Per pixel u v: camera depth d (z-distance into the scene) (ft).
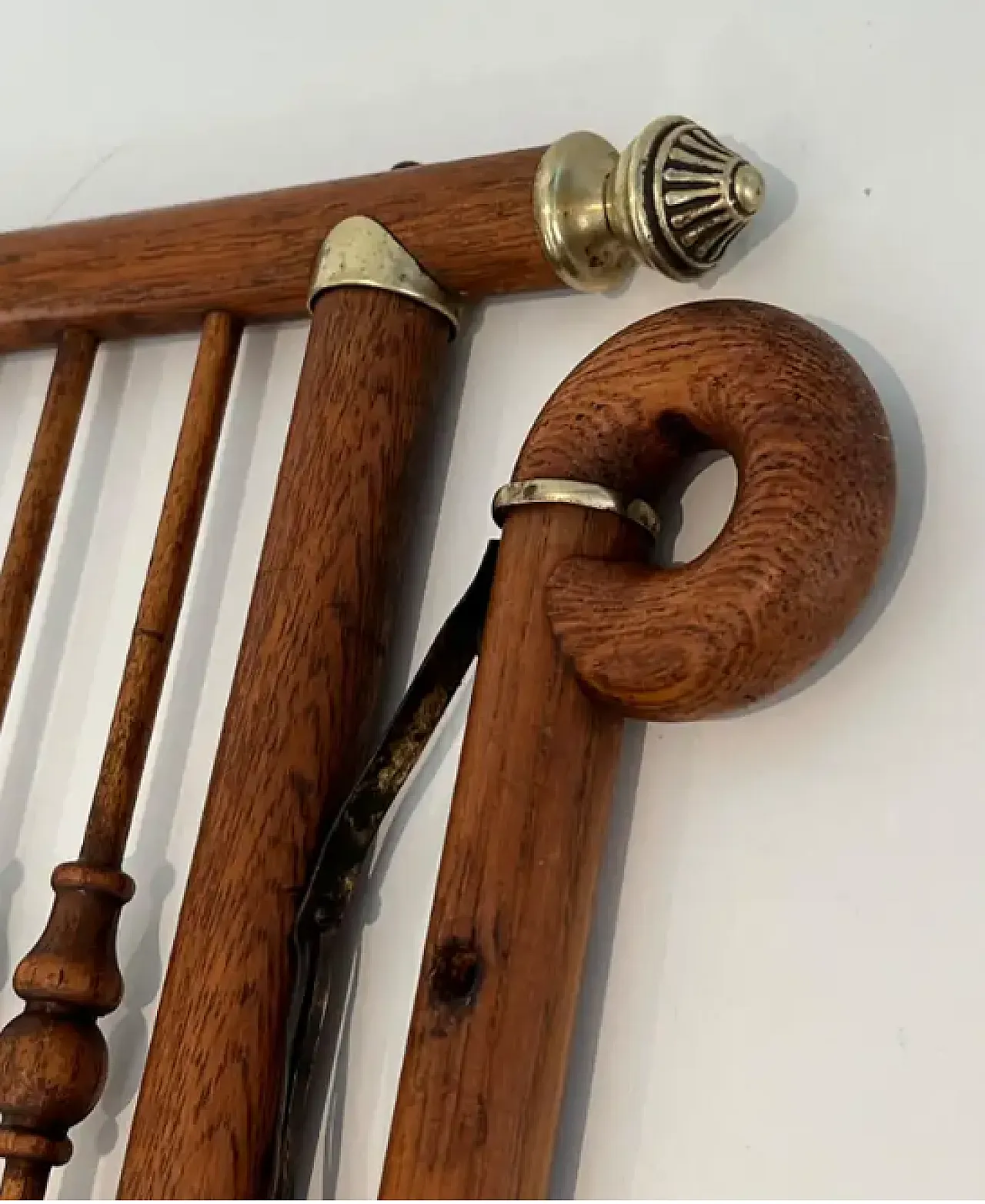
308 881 1.08
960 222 1.14
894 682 1.05
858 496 0.99
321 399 1.18
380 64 1.43
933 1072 0.97
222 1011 1.05
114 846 1.17
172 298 1.30
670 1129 1.02
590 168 1.16
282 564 1.14
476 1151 0.95
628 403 1.07
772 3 1.26
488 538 1.21
